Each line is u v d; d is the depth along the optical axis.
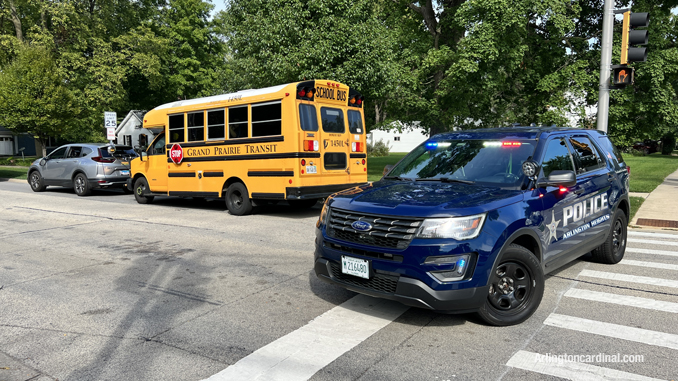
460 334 4.07
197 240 8.21
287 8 15.79
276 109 10.09
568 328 4.19
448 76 18.28
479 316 4.21
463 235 3.84
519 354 3.67
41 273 6.18
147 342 3.99
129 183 14.69
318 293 5.24
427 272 3.80
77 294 5.30
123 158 15.86
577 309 4.67
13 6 33.41
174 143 12.23
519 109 20.45
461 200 4.11
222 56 40.28
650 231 9.05
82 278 5.93
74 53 31.06
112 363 3.61
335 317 4.50
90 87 31.09
